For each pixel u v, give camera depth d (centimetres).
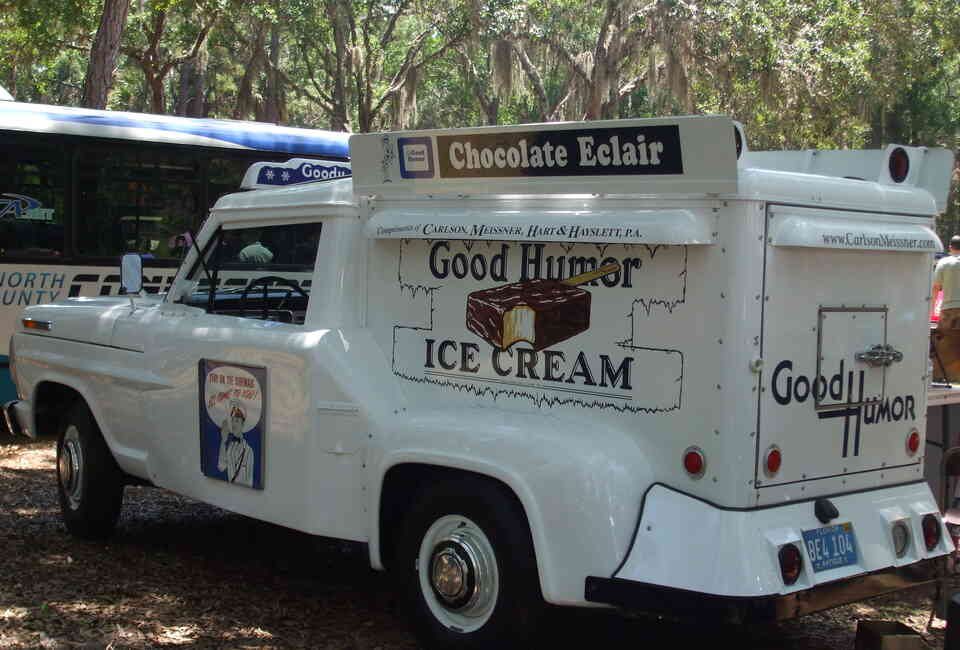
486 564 436
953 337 639
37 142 1122
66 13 2150
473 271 479
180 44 2888
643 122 415
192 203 1227
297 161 629
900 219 474
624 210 428
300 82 3909
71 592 551
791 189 417
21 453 977
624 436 427
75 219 1144
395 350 506
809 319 427
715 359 404
